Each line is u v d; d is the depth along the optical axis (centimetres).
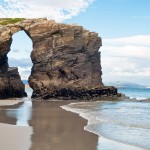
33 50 8638
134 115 4559
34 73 8638
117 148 2259
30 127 3159
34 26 8594
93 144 2384
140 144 2397
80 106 6259
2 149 2131
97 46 9156
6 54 8750
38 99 8356
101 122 3650
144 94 15338
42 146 2262
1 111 4912
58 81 8550
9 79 8725
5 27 8406
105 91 8594
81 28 8900
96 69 9125
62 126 3300
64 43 8675
